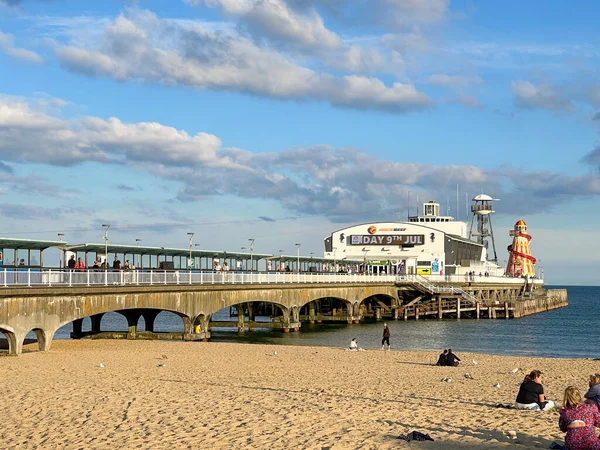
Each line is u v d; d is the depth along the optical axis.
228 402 21.77
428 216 136.12
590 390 16.89
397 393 25.00
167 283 48.31
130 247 56.16
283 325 67.56
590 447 13.54
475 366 37.44
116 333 54.97
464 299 98.62
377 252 116.94
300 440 16.09
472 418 18.70
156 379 28.45
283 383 27.95
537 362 40.38
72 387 25.45
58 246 47.81
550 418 18.61
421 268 114.88
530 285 134.38
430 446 15.34
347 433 16.72
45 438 17.09
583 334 74.06
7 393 24.08
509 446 15.28
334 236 119.12
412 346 57.62
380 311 92.88
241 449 15.47
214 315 116.44
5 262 44.41
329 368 34.41
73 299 39.81
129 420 18.97
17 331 35.97
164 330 75.94
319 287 73.12
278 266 89.88
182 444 16.06
